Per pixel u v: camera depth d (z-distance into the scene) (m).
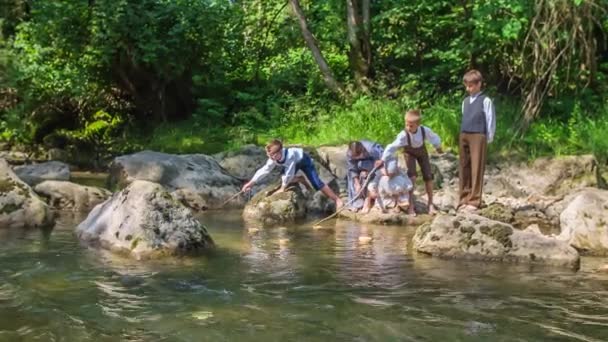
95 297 4.43
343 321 3.93
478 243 5.86
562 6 11.04
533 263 5.65
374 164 8.96
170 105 16.27
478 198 8.28
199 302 4.33
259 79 16.31
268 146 8.88
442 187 10.55
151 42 14.56
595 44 11.84
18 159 14.86
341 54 16.16
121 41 14.64
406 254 6.07
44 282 4.83
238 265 5.52
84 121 16.48
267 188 9.18
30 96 15.09
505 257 5.74
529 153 11.04
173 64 15.05
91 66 15.27
